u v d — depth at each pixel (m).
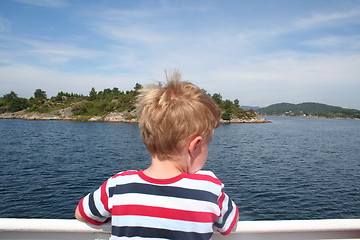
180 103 1.14
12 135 42.38
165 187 1.13
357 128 84.50
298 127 86.12
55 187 13.30
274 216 10.05
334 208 10.99
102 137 43.03
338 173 17.41
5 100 134.62
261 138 45.25
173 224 1.09
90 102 124.88
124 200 1.15
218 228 1.23
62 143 33.47
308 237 1.38
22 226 1.31
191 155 1.18
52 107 127.19
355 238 1.39
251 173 17.14
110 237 1.27
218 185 1.18
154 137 1.16
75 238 1.35
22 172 16.50
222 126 85.56
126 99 115.31
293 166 19.77
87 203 1.25
